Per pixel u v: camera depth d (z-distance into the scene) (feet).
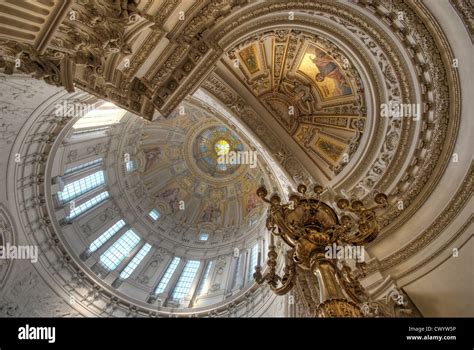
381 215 35.09
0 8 13.85
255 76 42.42
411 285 31.07
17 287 45.88
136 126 77.41
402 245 33.47
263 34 33.37
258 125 42.88
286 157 42.83
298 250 18.24
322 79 41.50
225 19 28.43
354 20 30.07
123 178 78.07
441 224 31.37
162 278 72.23
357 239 18.60
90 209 69.21
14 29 15.02
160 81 29.66
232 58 38.86
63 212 59.47
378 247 35.19
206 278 70.90
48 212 53.42
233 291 61.00
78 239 62.13
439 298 28.73
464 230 29.43
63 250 56.18
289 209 19.47
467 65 26.40
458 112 28.84
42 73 18.66
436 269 30.17
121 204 76.64
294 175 41.88
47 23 15.99
